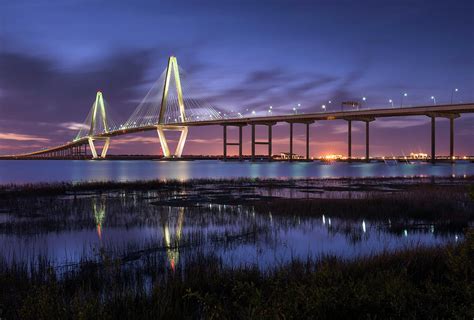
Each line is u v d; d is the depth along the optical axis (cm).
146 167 14338
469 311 525
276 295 647
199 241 1466
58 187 3931
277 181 5150
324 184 4650
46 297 681
